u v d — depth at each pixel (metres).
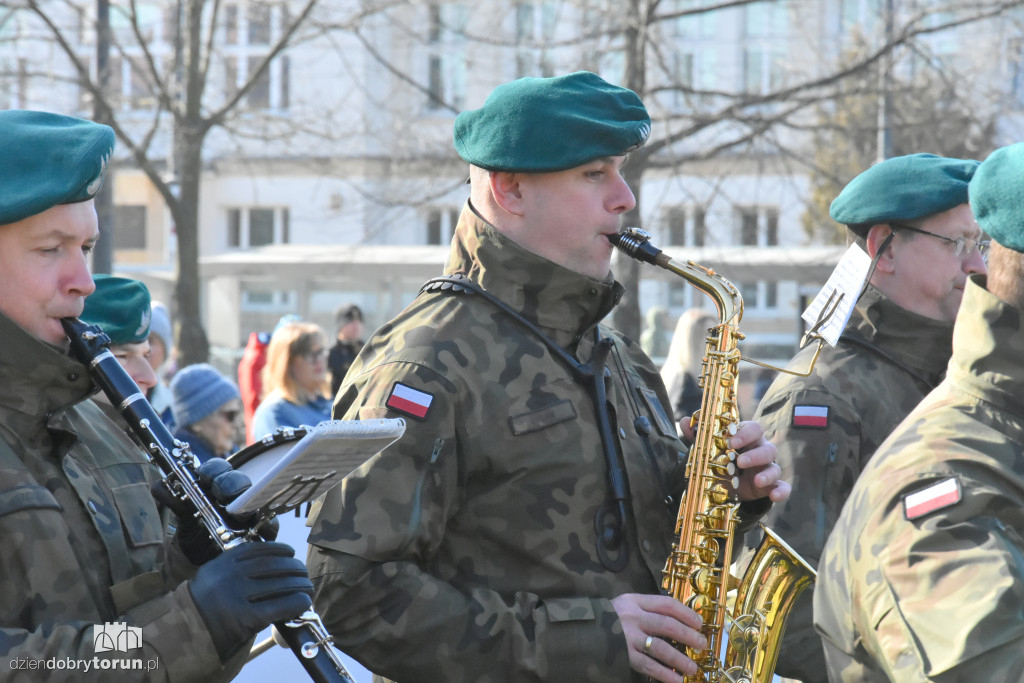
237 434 9.74
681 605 3.31
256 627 2.44
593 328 3.65
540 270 3.45
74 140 2.72
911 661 2.51
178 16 17.81
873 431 4.20
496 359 3.37
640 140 3.51
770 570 3.61
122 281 4.77
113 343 4.70
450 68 24.41
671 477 3.66
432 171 17.16
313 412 8.24
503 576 3.30
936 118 16.56
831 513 4.06
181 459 2.62
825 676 3.79
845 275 3.44
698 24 23.48
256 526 2.55
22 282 2.68
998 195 2.75
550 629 3.18
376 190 23.95
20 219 2.63
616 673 3.19
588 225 3.49
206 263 20.31
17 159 2.65
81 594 2.63
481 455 3.29
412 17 19.92
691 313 8.93
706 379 3.63
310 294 20.06
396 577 3.13
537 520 3.30
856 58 17.75
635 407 3.68
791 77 20.31
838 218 4.59
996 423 2.73
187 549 2.64
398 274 19.72
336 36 25.61
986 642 2.39
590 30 15.59
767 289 18.09
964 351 2.82
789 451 4.11
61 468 2.78
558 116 3.41
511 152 3.42
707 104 16.75
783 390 4.29
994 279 2.82
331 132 20.38
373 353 3.48
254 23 21.61
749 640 3.53
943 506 2.59
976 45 18.52
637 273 14.79
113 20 24.84
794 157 16.45
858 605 2.71
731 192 21.25
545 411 3.36
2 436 2.66
